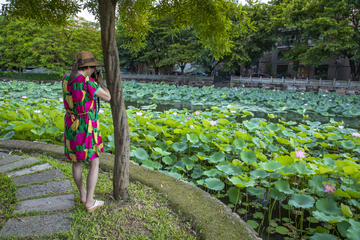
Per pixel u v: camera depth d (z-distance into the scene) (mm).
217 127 5699
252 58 24734
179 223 2205
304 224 3043
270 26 20453
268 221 3070
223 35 3117
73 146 2061
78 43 19984
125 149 2438
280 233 2818
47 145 4035
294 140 4750
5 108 6727
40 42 18891
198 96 15844
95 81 2170
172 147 4477
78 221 2141
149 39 25016
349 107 11492
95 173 2211
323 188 3100
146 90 17562
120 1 3082
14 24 19219
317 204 2727
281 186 3111
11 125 5008
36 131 4637
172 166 4234
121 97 2330
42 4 2932
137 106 12344
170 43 25094
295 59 21547
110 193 2613
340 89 20547
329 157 4062
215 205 2439
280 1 22500
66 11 3111
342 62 27250
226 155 4688
